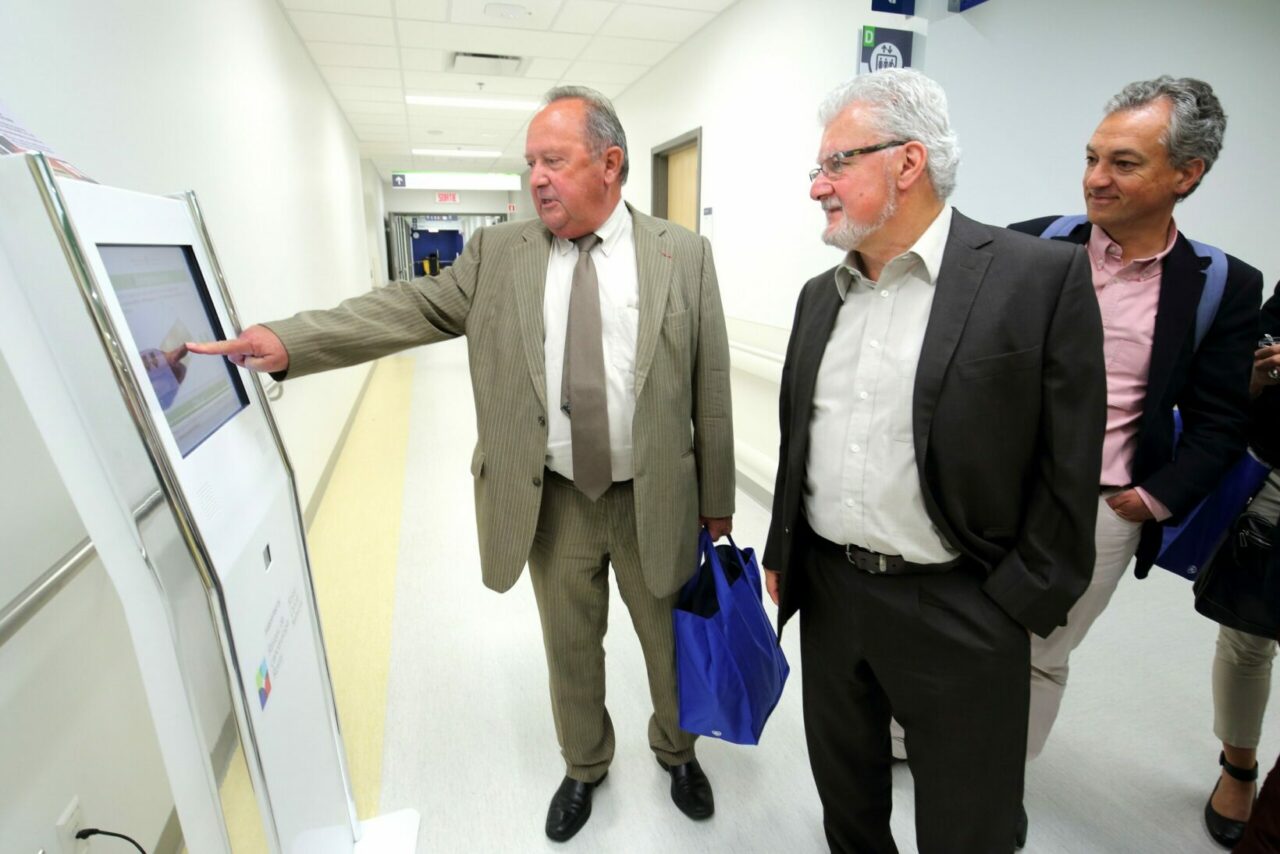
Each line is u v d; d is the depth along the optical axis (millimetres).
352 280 7141
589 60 5234
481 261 1278
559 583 1389
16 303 615
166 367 816
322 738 1271
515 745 1807
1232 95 2443
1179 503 1216
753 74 3895
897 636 1025
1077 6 2393
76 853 1088
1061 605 928
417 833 1528
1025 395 888
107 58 1620
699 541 1463
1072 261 877
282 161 3648
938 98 895
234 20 2793
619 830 1538
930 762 1048
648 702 1965
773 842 1506
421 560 2904
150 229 846
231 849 845
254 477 1017
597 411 1225
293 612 1125
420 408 5863
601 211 1201
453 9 4109
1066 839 1486
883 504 982
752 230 4035
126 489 684
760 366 3729
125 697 1285
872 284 999
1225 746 1479
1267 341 1250
